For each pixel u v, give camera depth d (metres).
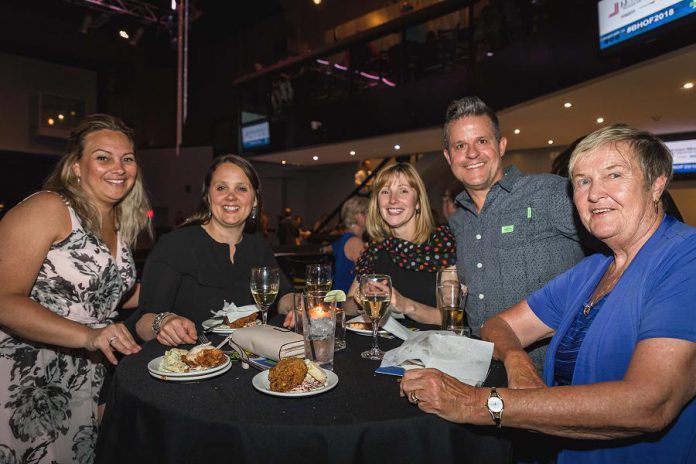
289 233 11.38
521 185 1.81
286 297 2.17
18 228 1.46
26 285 1.45
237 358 1.38
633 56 4.20
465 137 1.84
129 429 1.09
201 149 15.50
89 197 1.71
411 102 8.41
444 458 0.99
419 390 1.03
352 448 0.93
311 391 1.08
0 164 14.05
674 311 0.98
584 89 5.02
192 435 0.97
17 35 13.12
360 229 3.52
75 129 1.73
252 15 15.65
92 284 1.61
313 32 15.06
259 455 0.92
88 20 11.34
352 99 9.66
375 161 13.92
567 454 1.21
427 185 11.00
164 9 11.20
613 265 1.30
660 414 0.94
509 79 6.10
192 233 2.06
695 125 7.27
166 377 1.17
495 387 1.14
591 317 1.26
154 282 1.89
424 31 9.05
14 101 13.90
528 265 1.78
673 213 1.43
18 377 1.50
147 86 17.06
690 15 3.40
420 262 2.17
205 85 17.70
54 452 1.56
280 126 11.62
